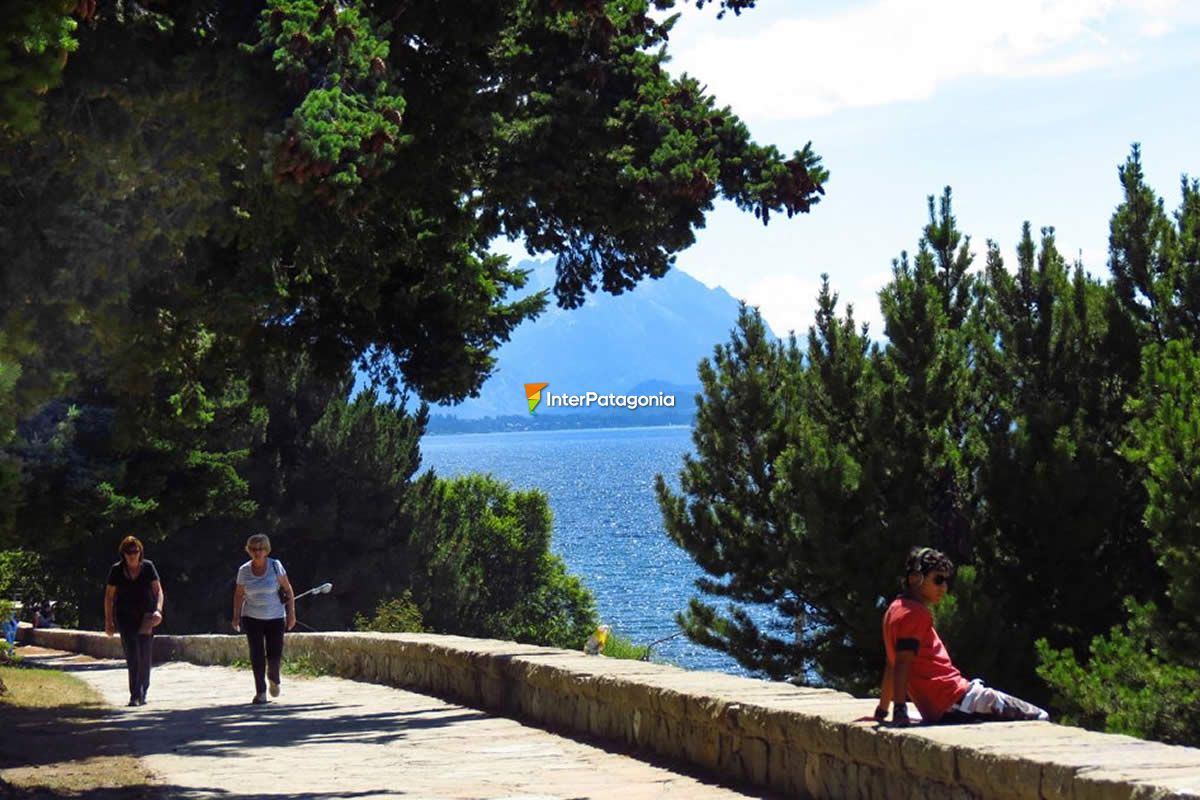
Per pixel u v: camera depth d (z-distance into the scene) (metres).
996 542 22.81
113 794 9.87
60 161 9.40
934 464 22.97
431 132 12.88
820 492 22.52
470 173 14.08
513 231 15.19
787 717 8.71
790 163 13.53
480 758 11.48
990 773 6.64
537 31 13.56
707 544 24.61
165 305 12.25
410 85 12.58
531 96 13.52
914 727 7.66
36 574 46.34
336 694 18.41
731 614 24.78
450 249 16.56
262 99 9.59
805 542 22.84
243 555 50.00
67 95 9.32
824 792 8.37
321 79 9.39
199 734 14.14
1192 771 5.94
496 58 13.70
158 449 29.17
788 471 22.94
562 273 15.69
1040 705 21.30
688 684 10.68
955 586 20.89
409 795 9.62
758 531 24.48
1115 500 22.09
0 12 7.53
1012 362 23.42
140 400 16.73
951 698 7.86
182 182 10.12
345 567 51.22
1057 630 22.14
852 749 7.93
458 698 16.39
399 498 52.66
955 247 25.62
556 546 165.00
